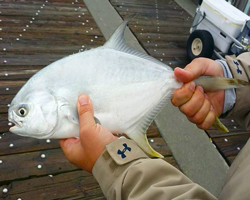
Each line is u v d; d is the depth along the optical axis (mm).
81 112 390
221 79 477
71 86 414
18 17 1316
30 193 674
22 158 743
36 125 405
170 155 851
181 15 1756
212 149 890
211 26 1257
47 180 708
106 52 437
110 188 348
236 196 350
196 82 492
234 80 469
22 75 1002
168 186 311
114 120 442
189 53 1285
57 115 407
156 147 862
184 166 820
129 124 457
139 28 1498
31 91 410
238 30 1136
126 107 447
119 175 349
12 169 713
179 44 1435
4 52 1092
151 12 1704
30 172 716
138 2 1788
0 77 972
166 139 892
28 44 1163
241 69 536
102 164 363
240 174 372
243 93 531
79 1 1599
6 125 817
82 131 378
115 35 442
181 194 302
